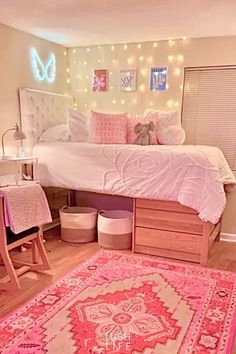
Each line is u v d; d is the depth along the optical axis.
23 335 1.84
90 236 3.41
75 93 4.18
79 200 4.13
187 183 2.72
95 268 2.74
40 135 3.54
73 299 2.23
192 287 2.42
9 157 2.97
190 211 2.84
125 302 2.19
